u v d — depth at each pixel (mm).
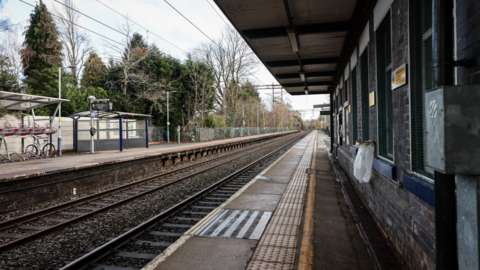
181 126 34281
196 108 35031
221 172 12344
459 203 1824
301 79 13383
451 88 1646
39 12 30141
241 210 5863
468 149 1629
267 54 10055
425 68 3059
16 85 22625
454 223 1850
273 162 14961
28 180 7301
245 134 50219
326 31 7305
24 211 6863
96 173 9617
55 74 24922
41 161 11039
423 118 3072
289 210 5852
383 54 5160
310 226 4840
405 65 3459
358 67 7391
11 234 5168
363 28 6625
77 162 10250
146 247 4371
